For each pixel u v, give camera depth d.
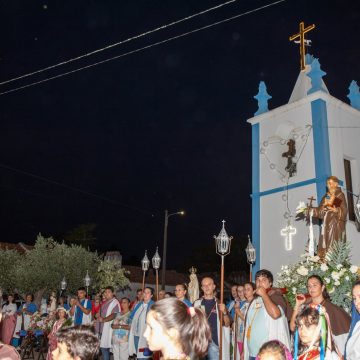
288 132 16.62
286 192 15.81
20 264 28.19
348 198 15.60
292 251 15.11
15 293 28.52
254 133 17.52
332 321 5.66
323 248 10.50
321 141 15.15
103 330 10.82
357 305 5.02
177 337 2.97
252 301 6.59
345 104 16.19
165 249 26.06
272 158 16.73
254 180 17.02
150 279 38.22
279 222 15.77
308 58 18.41
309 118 15.73
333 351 4.33
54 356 3.56
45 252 28.23
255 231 16.41
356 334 4.96
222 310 6.91
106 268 28.58
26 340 14.71
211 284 7.50
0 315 4.55
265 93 17.92
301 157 15.66
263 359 3.43
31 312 16.16
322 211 10.77
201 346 3.04
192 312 3.10
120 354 10.20
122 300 10.88
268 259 15.77
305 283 8.12
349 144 16.08
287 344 5.93
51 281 27.42
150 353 8.88
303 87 17.45
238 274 41.78
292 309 7.36
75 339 3.47
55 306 16.56
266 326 6.19
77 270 28.09
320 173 14.93
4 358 3.90
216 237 7.33
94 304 12.50
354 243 15.09
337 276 7.61
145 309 9.64
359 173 16.06
